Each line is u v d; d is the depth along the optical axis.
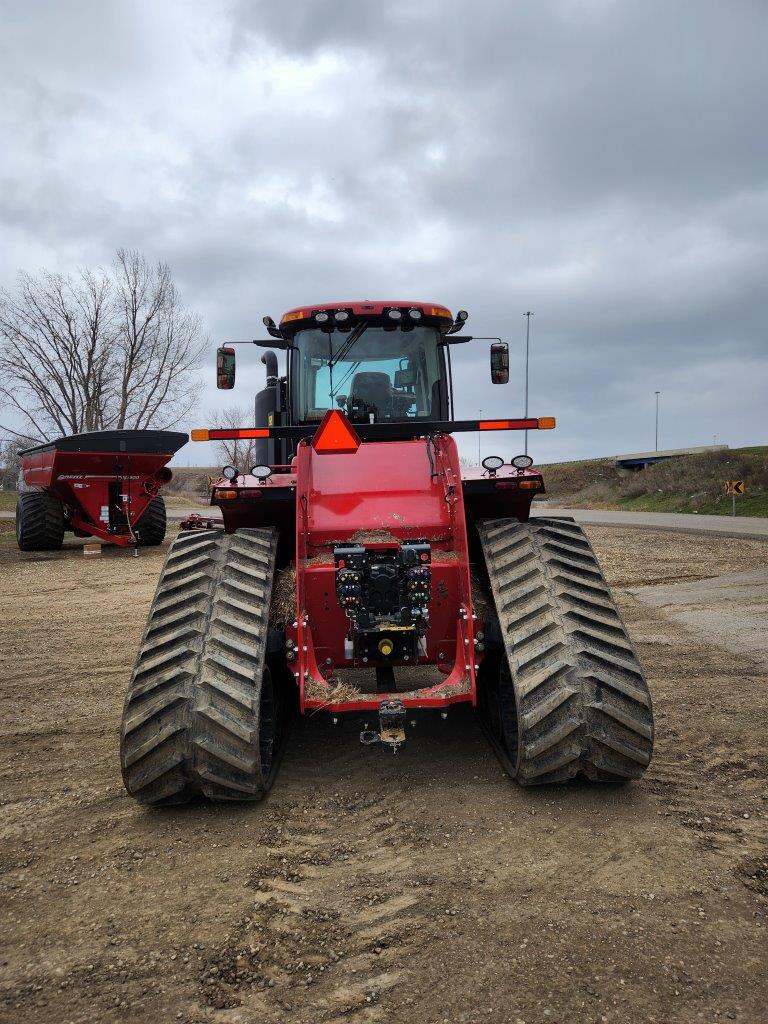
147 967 2.23
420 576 3.46
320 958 2.26
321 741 4.16
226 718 3.05
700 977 2.12
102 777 3.77
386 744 3.28
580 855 2.83
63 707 5.03
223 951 2.31
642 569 11.29
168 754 3.06
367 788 3.51
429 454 3.95
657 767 3.68
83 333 24.23
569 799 3.31
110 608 8.77
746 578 9.96
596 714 3.07
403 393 5.28
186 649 3.23
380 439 4.35
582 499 35.97
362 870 2.77
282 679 4.08
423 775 3.63
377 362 5.27
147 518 15.02
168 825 3.18
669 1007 2.00
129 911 2.54
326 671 3.68
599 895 2.55
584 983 2.10
